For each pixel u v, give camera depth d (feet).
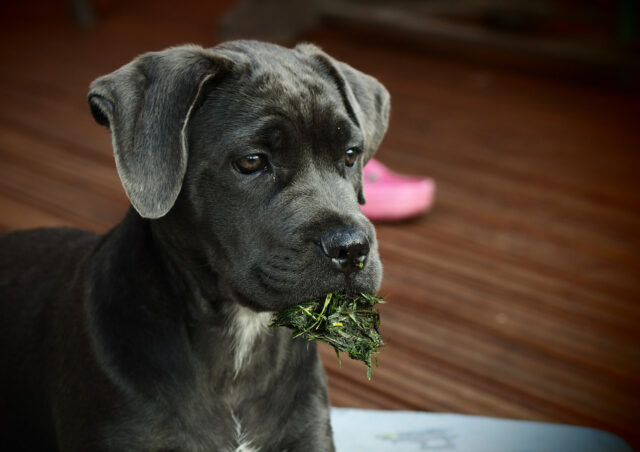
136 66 7.82
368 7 27.14
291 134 7.88
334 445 9.14
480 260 15.57
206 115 7.99
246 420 8.45
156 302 8.13
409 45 27.43
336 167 8.24
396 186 16.67
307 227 7.58
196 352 8.27
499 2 27.37
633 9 25.12
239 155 7.76
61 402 8.11
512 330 13.50
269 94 7.97
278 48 8.89
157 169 7.53
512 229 16.78
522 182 18.80
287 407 8.57
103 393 7.81
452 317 13.78
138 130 7.56
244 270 7.79
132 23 28.89
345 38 27.63
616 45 25.04
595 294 14.64
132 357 7.91
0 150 19.54
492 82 24.95
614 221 17.21
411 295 14.35
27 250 9.71
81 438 7.89
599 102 23.63
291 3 26.53
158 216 7.49
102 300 8.06
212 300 8.24
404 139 20.84
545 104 23.44
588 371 12.55
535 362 12.71
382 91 9.78
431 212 17.38
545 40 24.75
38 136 20.40
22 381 8.80
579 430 10.46
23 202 17.04
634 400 11.96
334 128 8.11
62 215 16.56
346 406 11.59
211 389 8.31
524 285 14.83
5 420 9.16
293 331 8.16
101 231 15.93
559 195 18.26
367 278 7.69
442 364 12.57
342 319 7.61
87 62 25.31
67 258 9.27
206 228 7.97
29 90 23.20
